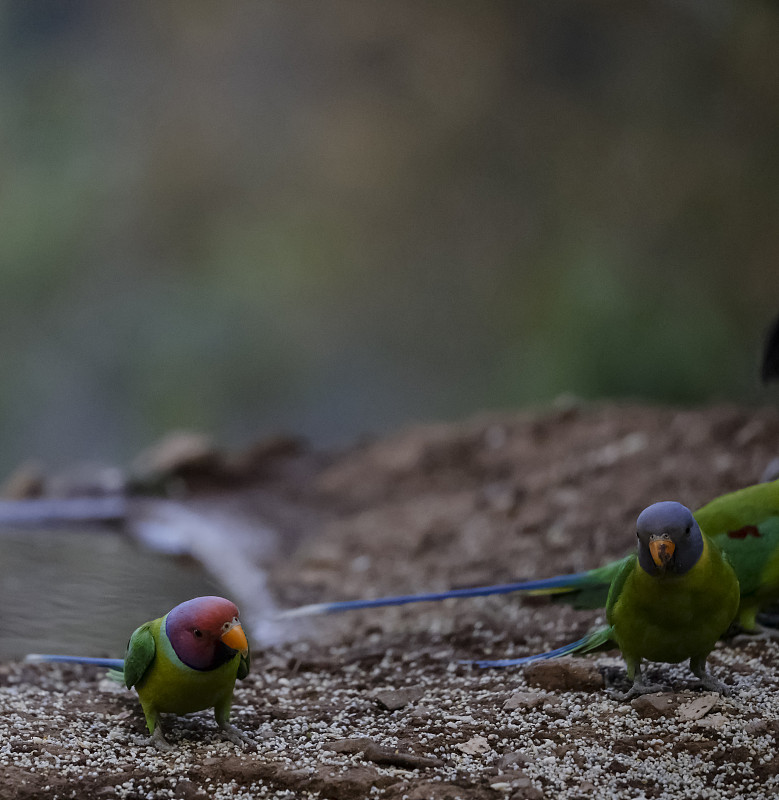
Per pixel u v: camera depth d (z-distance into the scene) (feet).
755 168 63.52
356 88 74.59
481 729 14.24
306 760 13.44
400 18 73.00
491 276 70.90
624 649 14.75
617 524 22.76
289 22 74.74
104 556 25.73
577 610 18.53
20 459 69.10
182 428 69.67
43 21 76.07
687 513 13.66
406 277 72.69
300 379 72.38
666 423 27.35
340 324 73.00
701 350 60.23
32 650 18.43
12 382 70.03
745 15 61.00
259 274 72.95
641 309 62.08
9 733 14.02
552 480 25.91
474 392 69.77
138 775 13.15
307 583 23.20
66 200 73.41
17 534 27.81
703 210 64.69
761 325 61.21
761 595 16.44
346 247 73.31
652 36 66.95
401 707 15.39
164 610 21.22
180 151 75.15
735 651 16.67
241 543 26.27
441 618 19.98
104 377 71.41
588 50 69.46
